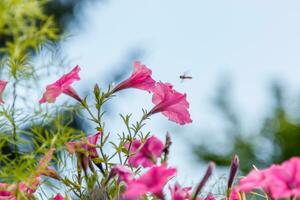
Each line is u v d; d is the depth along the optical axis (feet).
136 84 6.42
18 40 5.39
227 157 23.29
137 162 6.16
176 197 5.78
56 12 21.98
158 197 5.82
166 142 6.19
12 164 5.59
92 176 5.96
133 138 6.16
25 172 5.58
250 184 5.64
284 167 5.59
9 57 5.61
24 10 5.40
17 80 5.62
